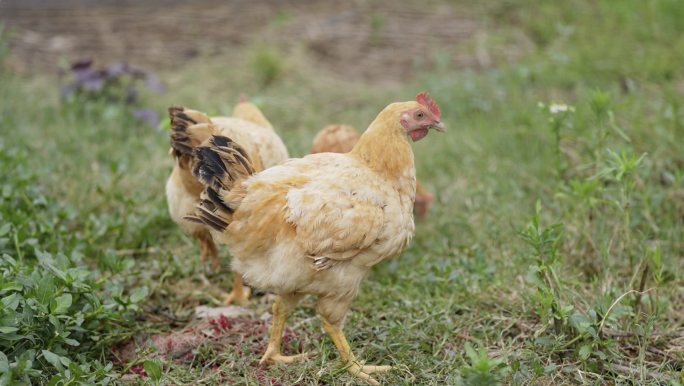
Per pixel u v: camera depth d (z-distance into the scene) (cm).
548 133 636
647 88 758
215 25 1044
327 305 353
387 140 359
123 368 361
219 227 339
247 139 430
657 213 514
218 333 403
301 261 337
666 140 579
